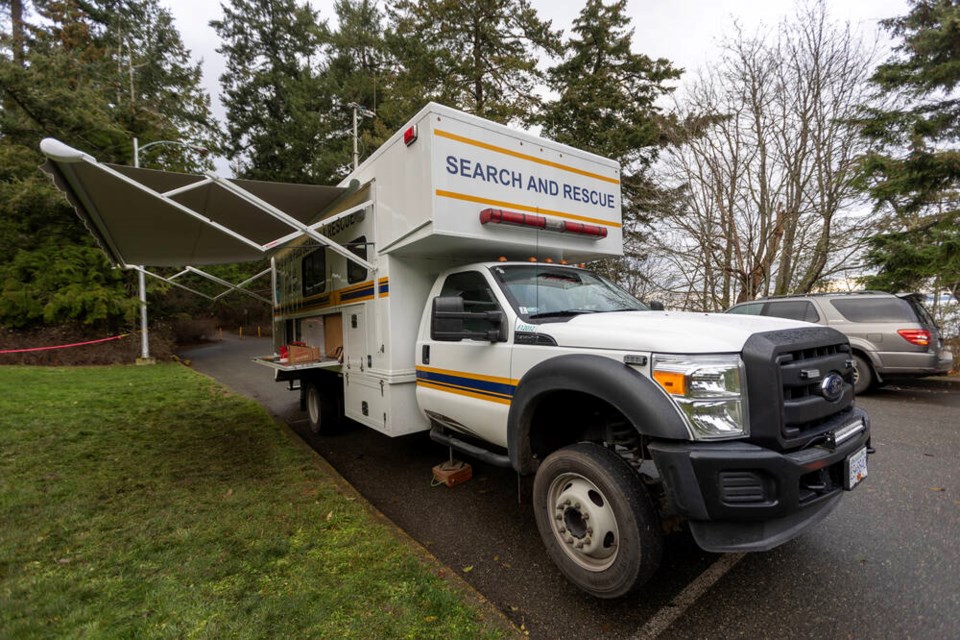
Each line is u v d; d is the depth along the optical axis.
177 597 2.58
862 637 2.32
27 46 19.55
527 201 4.29
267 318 36.88
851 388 2.83
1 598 2.56
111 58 23.09
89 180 4.38
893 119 11.32
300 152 26.17
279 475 4.47
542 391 2.88
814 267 13.05
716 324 2.71
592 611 2.59
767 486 2.25
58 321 15.66
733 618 2.49
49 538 3.25
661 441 2.42
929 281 10.80
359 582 2.72
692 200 14.27
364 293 4.81
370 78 25.48
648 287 16.59
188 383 10.62
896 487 4.07
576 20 18.19
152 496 3.98
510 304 3.44
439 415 4.10
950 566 2.88
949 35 10.63
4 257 15.89
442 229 3.73
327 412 6.04
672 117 14.48
